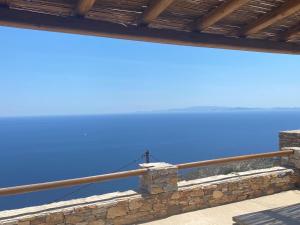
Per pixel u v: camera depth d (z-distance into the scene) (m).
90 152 71.81
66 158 64.06
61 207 4.87
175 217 5.55
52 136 136.12
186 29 3.75
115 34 3.40
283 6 3.34
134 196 5.36
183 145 77.00
